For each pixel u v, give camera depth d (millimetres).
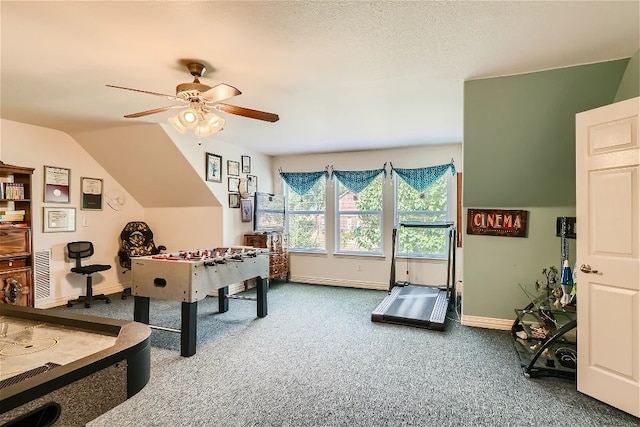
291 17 2045
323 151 6250
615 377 2217
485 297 3691
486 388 2508
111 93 3301
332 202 6355
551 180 3271
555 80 2885
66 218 4848
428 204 5797
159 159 4918
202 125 2777
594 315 2322
